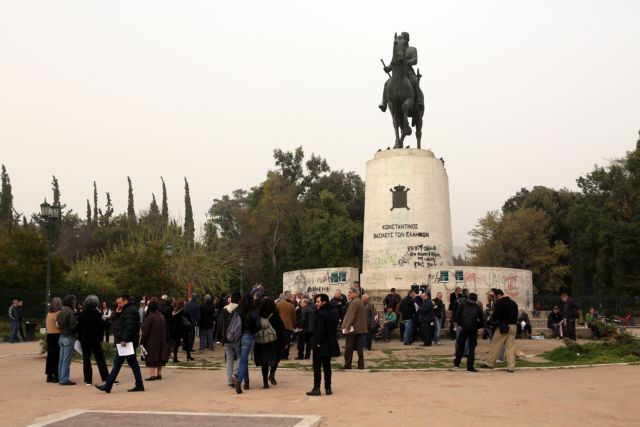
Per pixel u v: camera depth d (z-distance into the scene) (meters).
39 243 41.12
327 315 10.99
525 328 23.12
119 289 34.53
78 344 13.69
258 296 12.16
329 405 9.80
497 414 8.98
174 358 17.58
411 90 27.34
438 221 26.59
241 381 11.58
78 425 8.23
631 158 53.62
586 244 54.16
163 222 74.50
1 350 22.88
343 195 72.88
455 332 21.39
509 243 62.72
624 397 10.52
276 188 67.19
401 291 24.98
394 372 14.05
